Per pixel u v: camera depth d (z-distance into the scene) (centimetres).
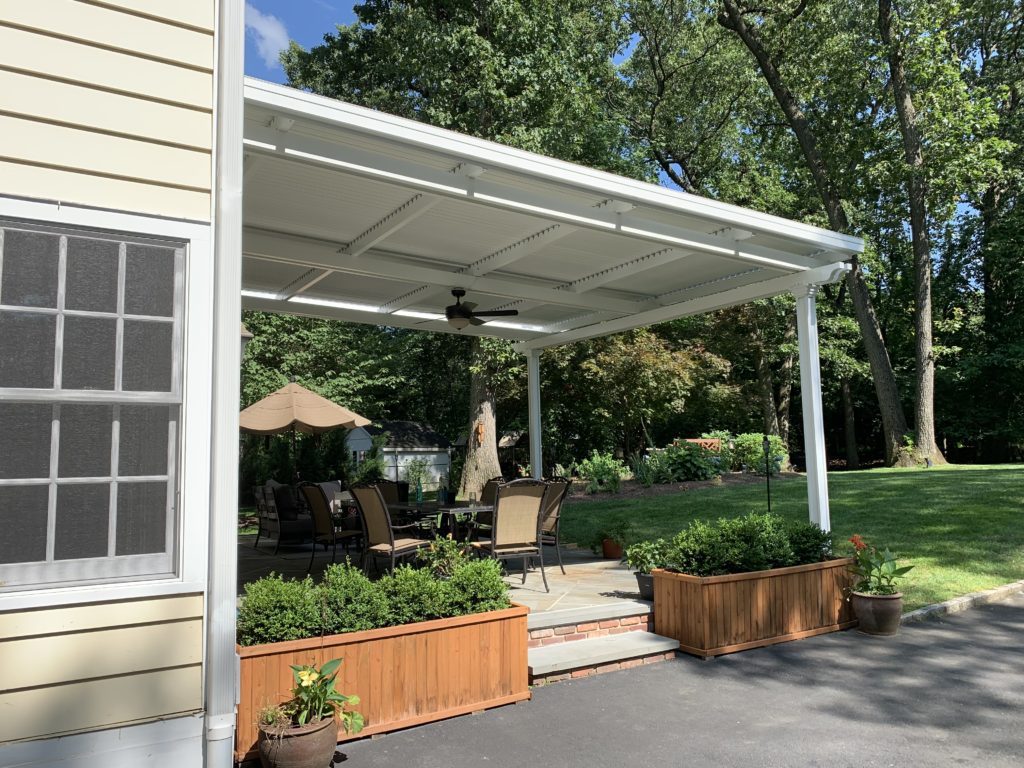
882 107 1802
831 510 1059
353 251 632
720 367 2052
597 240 621
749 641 530
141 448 297
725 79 2217
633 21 2177
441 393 2712
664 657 511
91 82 293
